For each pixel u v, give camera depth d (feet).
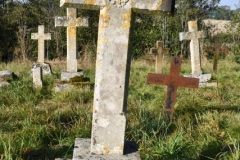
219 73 47.47
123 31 11.07
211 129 19.98
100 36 11.24
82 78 34.53
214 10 93.45
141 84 37.27
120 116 11.39
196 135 19.15
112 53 11.13
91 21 77.87
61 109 24.25
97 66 11.41
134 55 79.41
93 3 11.08
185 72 50.55
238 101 28.73
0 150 15.67
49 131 18.86
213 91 33.09
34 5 86.33
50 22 84.74
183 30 83.61
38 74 34.27
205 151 16.63
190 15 86.48
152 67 55.01
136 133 18.24
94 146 11.48
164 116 22.12
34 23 85.25
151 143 17.02
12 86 31.37
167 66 56.70
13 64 56.90
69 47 34.99
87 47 75.25
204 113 23.00
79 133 18.81
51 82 37.63
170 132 19.92
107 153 11.48
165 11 11.32
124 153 11.68
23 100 27.81
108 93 11.29
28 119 20.63
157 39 80.38
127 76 11.41
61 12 82.58
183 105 24.90
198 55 38.93
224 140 18.60
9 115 22.13
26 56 74.84
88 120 20.42
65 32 80.48
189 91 32.53
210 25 93.15
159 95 30.60
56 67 55.36
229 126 20.83
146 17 82.33
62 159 12.25
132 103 25.85
